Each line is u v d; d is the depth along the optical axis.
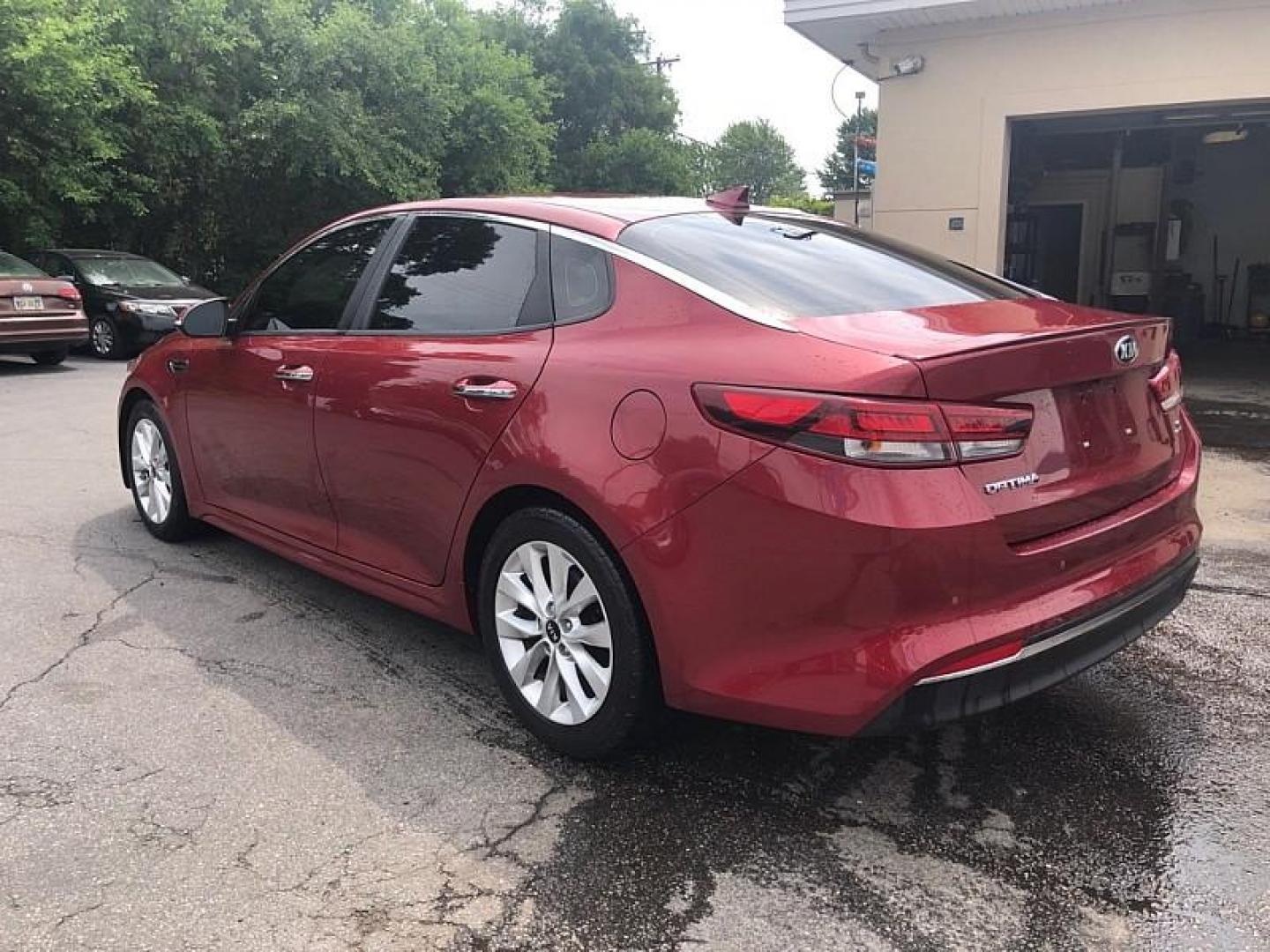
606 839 2.55
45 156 14.90
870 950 2.15
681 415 2.53
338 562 3.74
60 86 14.12
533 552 2.94
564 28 37.38
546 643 2.95
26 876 2.38
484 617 3.13
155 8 16.73
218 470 4.39
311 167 19.14
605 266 2.96
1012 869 2.43
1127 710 3.25
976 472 2.35
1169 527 2.96
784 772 2.88
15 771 2.84
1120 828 2.60
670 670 2.62
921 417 2.28
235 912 2.26
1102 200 17.20
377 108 20.25
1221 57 9.59
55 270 14.07
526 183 24.52
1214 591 4.34
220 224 19.81
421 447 3.21
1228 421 8.80
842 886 2.37
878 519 2.26
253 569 4.61
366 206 21.03
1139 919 2.24
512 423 2.90
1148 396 2.95
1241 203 17.58
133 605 4.15
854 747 3.03
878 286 3.04
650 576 2.58
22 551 4.83
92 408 9.15
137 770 2.87
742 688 2.49
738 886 2.37
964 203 10.77
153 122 16.41
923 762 2.94
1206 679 3.48
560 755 2.96
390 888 2.35
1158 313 16.92
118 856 2.46
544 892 2.34
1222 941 2.17
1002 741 3.06
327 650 3.72
